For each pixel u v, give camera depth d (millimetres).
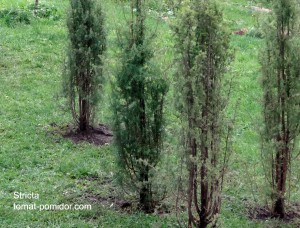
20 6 15195
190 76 5215
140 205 6539
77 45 8547
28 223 5977
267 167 6605
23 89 10336
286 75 6340
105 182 7207
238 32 16422
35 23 14250
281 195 6562
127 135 6332
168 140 6395
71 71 8602
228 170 5805
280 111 6398
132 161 6414
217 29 5293
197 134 5289
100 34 8547
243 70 12672
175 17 5367
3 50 12141
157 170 6043
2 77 10797
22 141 8109
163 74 6312
